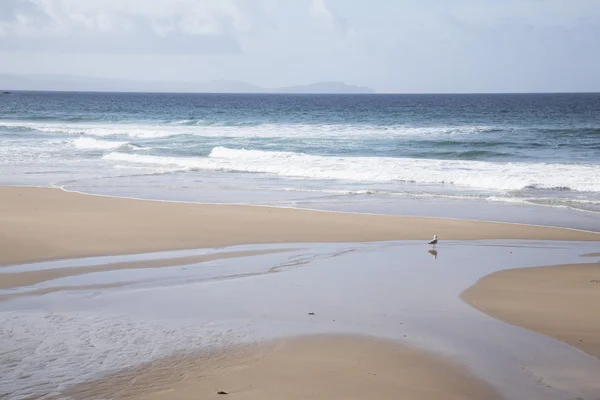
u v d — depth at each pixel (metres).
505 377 6.73
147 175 26.64
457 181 24.62
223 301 9.61
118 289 10.34
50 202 19.47
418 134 44.53
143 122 60.31
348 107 121.62
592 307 9.29
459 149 35.84
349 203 20.20
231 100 195.12
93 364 6.94
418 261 12.66
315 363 7.02
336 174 26.30
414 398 6.17
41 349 7.39
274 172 27.78
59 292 10.14
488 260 12.77
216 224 16.42
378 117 75.38
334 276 11.32
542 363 7.12
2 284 10.66
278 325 8.39
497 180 23.83
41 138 41.88
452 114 83.94
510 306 9.39
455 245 14.38
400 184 24.44
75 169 28.27
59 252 13.20
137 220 16.78
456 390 6.38
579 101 152.62
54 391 6.22
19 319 8.59
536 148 36.50
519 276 11.30
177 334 7.97
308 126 53.00
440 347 7.59
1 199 19.92
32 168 28.44
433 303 9.55
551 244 14.52
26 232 15.01
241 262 12.49
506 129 47.78
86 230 15.40
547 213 18.53
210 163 29.70
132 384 6.41
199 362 7.02
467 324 8.52
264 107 122.50
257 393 6.21
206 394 6.17
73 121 62.31
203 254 13.22
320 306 9.35
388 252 13.58
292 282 10.85
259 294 10.03
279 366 6.92
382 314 8.96
